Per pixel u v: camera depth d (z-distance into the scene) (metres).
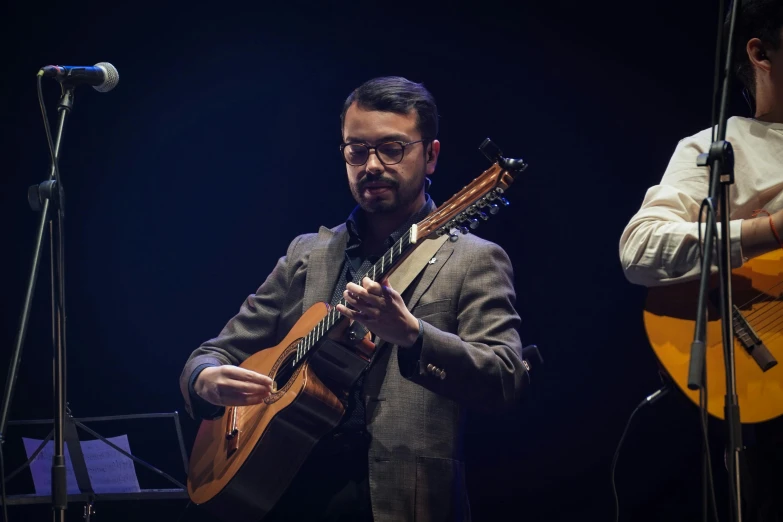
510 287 4.42
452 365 3.95
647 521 8.16
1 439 3.77
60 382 3.80
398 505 4.00
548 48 8.63
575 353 8.59
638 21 8.35
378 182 4.47
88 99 9.12
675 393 3.58
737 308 3.49
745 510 3.37
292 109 9.15
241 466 4.29
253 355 4.76
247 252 9.13
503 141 8.71
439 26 8.84
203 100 9.17
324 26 9.02
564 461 8.55
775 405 3.29
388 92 4.54
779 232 3.33
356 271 4.64
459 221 4.07
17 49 8.92
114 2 9.02
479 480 8.77
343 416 4.29
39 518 7.23
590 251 8.59
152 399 9.02
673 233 3.49
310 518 4.20
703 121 8.16
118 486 5.66
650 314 3.58
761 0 3.64
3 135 8.95
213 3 9.06
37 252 3.95
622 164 8.46
